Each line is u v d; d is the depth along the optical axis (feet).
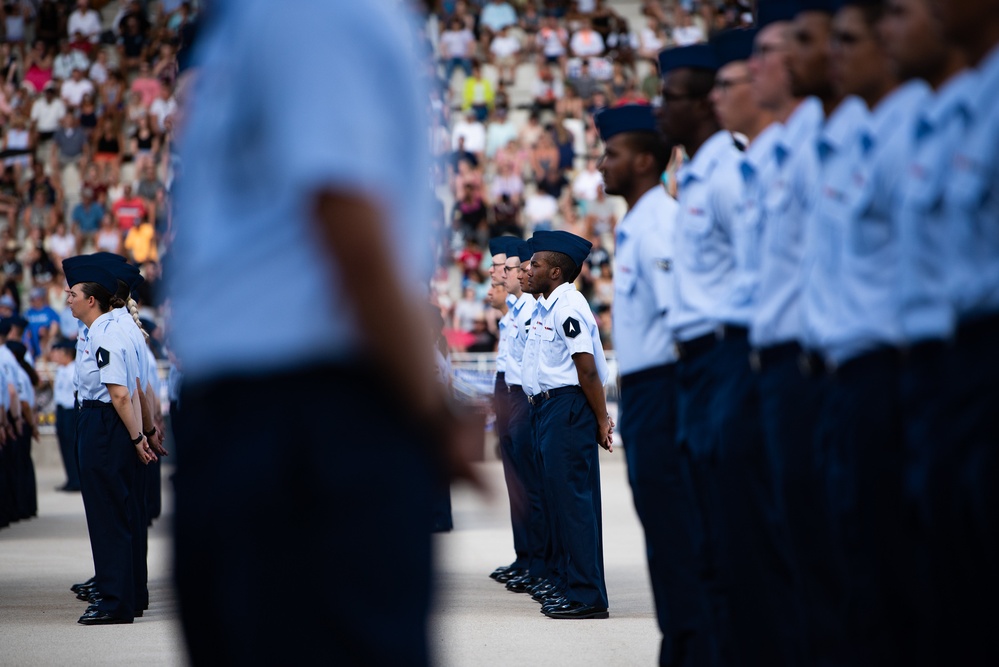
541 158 230.07
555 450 75.31
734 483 42.39
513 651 64.54
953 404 29.94
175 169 19.99
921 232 31.53
